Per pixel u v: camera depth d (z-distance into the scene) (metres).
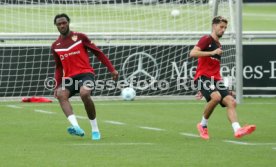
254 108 50.03
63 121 43.19
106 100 54.66
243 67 55.88
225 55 55.12
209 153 32.03
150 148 33.44
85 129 40.16
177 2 60.19
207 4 59.19
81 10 59.19
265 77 55.91
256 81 55.97
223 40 55.22
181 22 60.03
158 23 60.00
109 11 59.00
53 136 37.47
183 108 50.19
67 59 35.94
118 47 54.84
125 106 51.16
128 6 59.81
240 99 52.34
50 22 59.34
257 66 55.88
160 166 28.97
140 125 41.81
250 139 36.62
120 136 37.56
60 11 59.44
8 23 59.09
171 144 34.75
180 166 28.97
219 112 47.94
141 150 32.88
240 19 51.41
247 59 55.78
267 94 56.06
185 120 44.16
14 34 54.03
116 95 55.25
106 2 59.19
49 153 31.97
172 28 60.03
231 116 36.19
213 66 36.75
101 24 59.00
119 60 54.94
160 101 54.22
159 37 55.31
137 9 59.84
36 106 50.78
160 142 35.44
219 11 56.38
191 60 55.34
